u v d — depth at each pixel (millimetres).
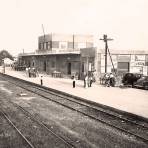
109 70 37406
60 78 42000
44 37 56656
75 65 42688
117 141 10656
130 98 21297
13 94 24609
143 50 37969
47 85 30812
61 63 47031
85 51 39500
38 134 11297
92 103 19531
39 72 56312
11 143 10031
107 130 12281
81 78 39188
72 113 16125
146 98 21438
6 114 15398
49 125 13000
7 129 12055
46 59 53375
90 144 10195
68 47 56750
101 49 37156
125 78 31516
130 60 37875
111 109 17266
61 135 11258
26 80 37500
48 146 9758
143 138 10906
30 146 9562
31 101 20594
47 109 17312
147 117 14203
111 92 25047
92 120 14281
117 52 37531
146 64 38000
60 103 19375
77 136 11203
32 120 14008
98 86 30219
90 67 38188
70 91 25250
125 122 13961
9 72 59625
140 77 30438
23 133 11445
